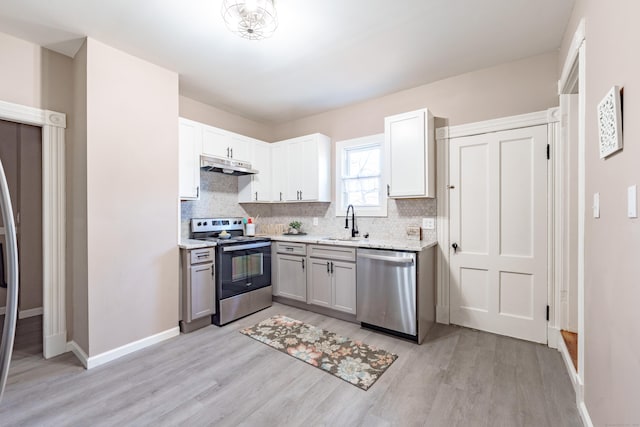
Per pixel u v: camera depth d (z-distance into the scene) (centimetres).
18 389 194
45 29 213
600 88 141
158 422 165
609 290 131
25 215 331
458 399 182
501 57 259
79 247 234
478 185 282
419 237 314
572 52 188
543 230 253
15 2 185
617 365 123
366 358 231
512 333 266
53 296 239
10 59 218
